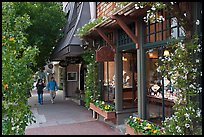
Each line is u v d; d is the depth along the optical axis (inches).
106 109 329.1
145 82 259.6
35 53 166.2
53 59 626.8
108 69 377.1
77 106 543.5
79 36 398.3
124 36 315.3
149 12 195.5
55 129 320.2
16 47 163.9
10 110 152.9
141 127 219.9
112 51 333.7
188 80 169.0
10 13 164.6
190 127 166.7
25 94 165.5
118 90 329.1
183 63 170.6
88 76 406.6
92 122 359.6
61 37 552.7
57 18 544.1
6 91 151.5
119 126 312.3
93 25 355.3
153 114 248.1
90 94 401.1
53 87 614.5
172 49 201.5
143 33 259.6
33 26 509.0
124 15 255.8
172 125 175.3
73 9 522.3
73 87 727.1
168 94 224.1
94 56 401.1
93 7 425.4
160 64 228.1
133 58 345.1
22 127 157.3
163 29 229.1
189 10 176.2
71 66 727.7
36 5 512.4
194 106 167.6
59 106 545.6
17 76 154.3
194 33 174.4
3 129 148.5
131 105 337.1
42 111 473.4
